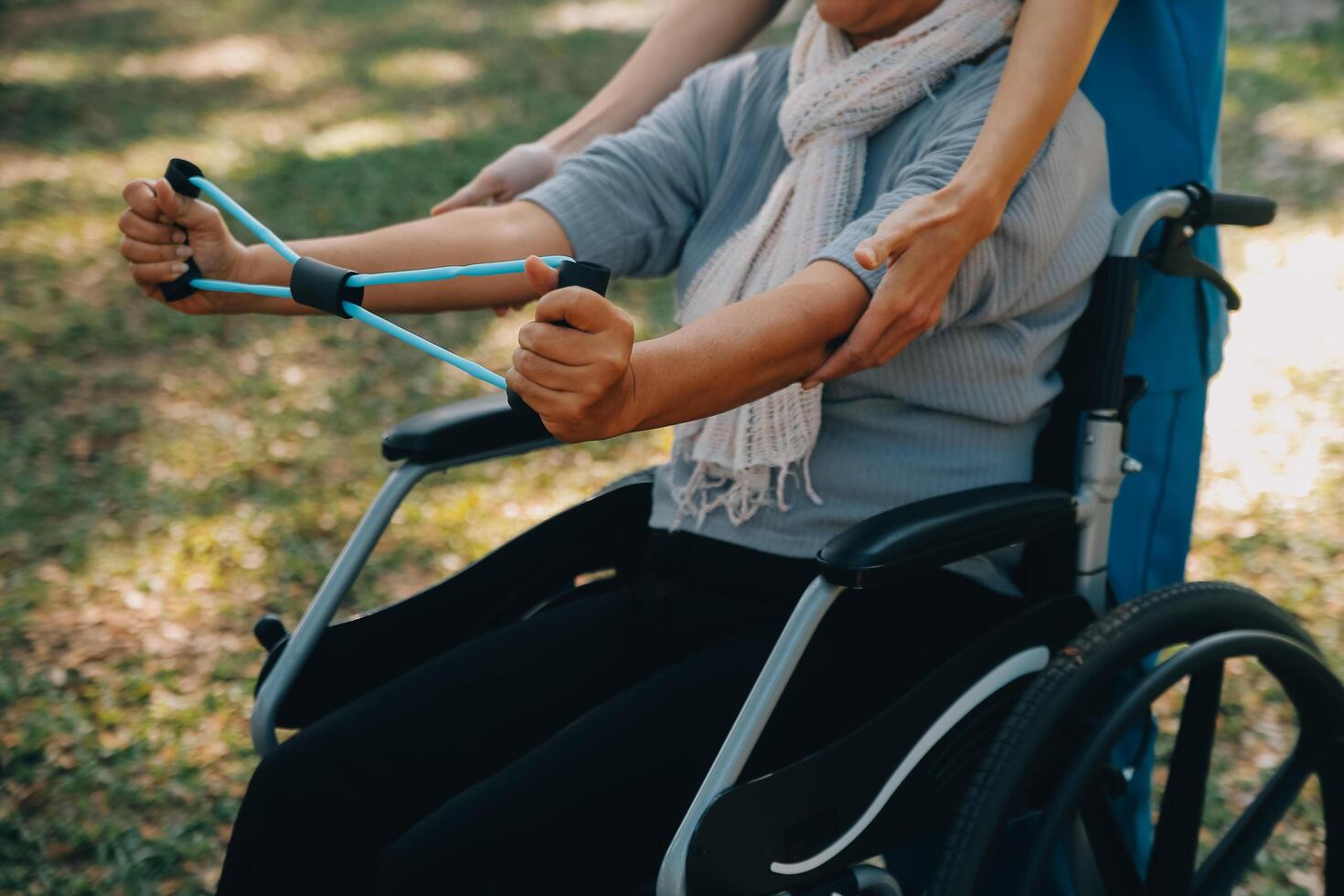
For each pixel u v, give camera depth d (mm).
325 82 8047
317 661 1347
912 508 1106
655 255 1498
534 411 913
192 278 1235
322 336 4098
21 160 6395
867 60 1271
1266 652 1252
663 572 1392
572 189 1438
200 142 6684
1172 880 1325
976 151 1140
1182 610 1214
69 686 2393
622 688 1354
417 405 3623
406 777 1227
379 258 1337
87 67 8555
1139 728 1510
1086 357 1299
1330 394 3342
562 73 7945
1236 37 7152
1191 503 1534
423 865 1097
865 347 1074
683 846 1003
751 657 1232
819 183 1284
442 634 1442
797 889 1093
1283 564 2566
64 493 3152
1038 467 1337
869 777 1125
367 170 5926
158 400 3691
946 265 1097
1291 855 1807
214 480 3201
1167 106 1432
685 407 993
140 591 2723
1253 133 5520
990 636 1199
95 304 4441
